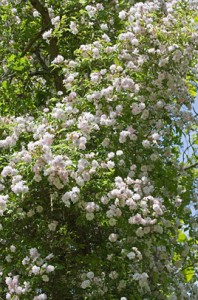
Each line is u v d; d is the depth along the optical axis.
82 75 7.10
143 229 6.22
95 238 6.77
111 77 6.47
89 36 8.02
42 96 8.91
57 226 6.62
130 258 6.07
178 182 7.01
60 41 8.91
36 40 9.13
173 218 6.79
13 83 8.57
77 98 6.55
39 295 5.92
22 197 5.97
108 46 6.83
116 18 7.91
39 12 9.05
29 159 5.84
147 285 6.39
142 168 6.54
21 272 6.21
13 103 7.91
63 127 6.35
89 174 5.92
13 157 6.11
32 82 9.37
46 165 5.83
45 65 9.38
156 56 6.70
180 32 6.66
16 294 5.88
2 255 6.47
